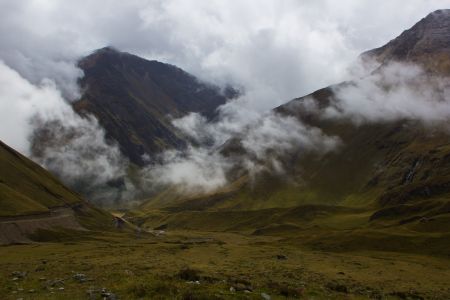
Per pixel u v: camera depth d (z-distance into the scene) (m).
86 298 33.41
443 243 172.75
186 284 35.75
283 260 123.94
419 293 68.94
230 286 37.44
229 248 165.12
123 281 41.28
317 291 47.72
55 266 74.38
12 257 114.19
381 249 181.25
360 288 66.50
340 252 182.12
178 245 177.00
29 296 36.00
